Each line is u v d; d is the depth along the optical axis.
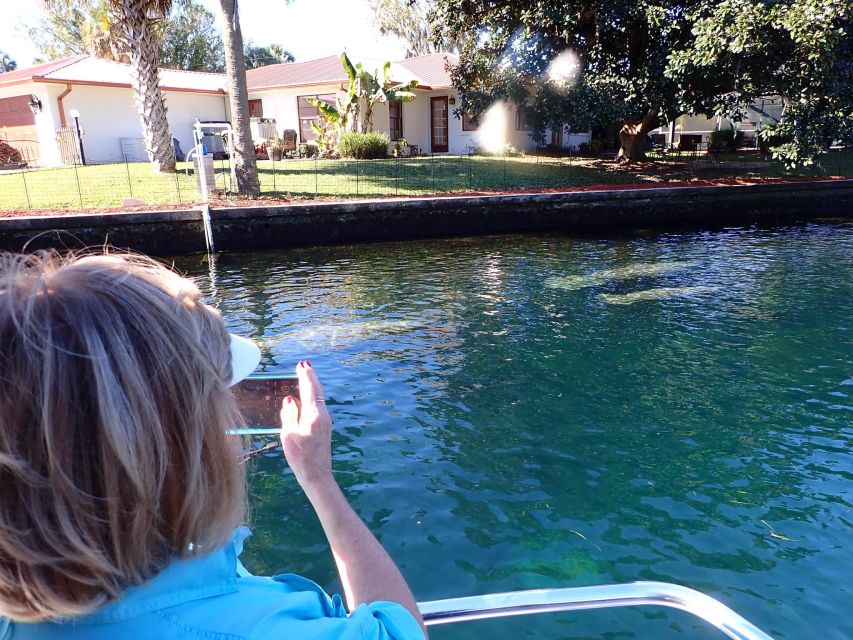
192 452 0.64
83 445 0.58
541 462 4.31
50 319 0.60
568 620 2.91
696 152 26.00
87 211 11.72
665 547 3.43
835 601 3.02
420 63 28.05
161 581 0.66
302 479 0.97
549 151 27.14
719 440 4.63
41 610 0.61
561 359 6.30
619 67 17.98
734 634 1.47
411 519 3.66
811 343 6.77
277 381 1.47
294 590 0.81
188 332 0.67
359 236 13.26
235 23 13.26
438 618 1.51
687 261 11.05
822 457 4.38
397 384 5.62
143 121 15.92
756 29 13.86
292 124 25.36
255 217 12.27
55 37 40.47
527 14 17.12
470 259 11.41
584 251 12.12
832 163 21.44
